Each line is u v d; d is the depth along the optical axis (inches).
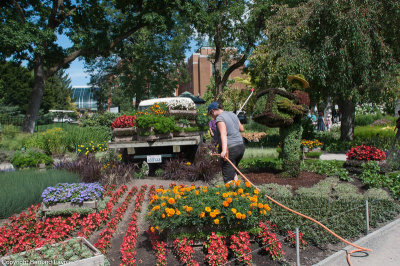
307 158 435.8
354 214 189.0
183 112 372.2
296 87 283.6
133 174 335.6
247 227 154.3
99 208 218.2
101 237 169.6
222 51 1000.2
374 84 512.4
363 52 486.0
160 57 1192.8
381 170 292.2
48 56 768.3
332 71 524.1
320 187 251.6
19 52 721.6
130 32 824.3
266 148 559.2
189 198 155.9
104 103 1581.0
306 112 283.7
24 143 538.9
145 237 173.2
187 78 1339.8
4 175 284.4
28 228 179.0
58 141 539.2
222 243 141.1
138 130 339.9
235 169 197.8
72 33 780.0
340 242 165.3
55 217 205.8
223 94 872.9
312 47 551.8
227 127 197.2
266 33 593.0
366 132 721.0
